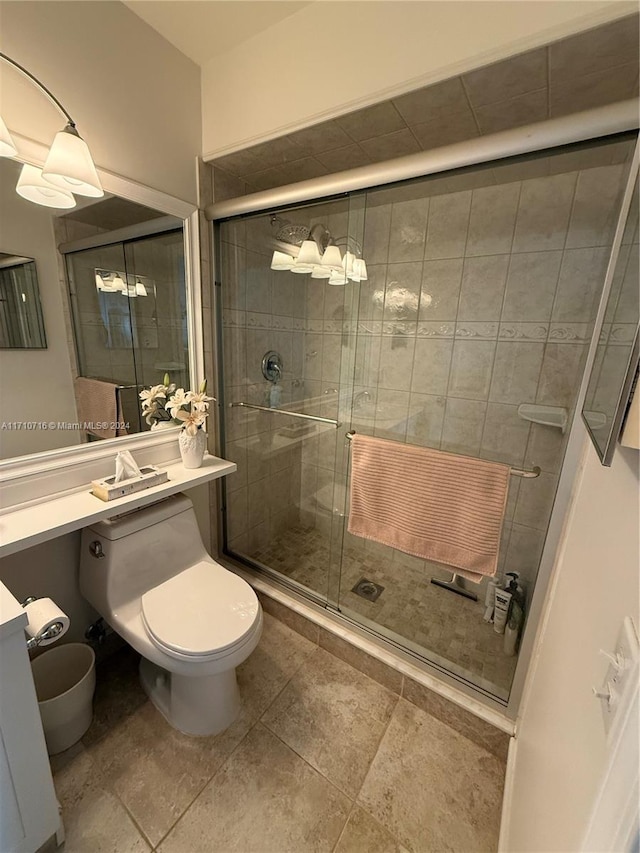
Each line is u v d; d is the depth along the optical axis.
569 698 0.60
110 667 1.46
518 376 1.62
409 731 1.28
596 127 0.89
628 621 0.40
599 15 0.83
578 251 1.41
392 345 1.91
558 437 1.54
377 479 1.51
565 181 1.37
